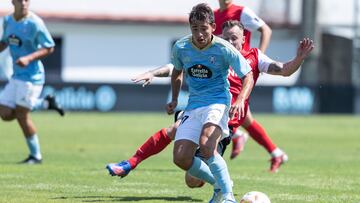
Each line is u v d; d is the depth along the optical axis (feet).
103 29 335.88
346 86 289.94
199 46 75.25
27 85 116.67
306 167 120.98
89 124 216.54
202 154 75.05
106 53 336.90
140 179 100.01
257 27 103.91
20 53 117.39
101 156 133.39
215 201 77.05
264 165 124.06
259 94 283.38
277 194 88.43
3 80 268.00
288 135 190.49
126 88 279.08
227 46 74.95
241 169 116.78
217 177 73.87
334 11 334.03
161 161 127.34
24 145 152.15
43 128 199.52
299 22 337.11
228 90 76.95
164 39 340.59
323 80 331.77
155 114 271.90
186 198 83.82
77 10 339.36
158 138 83.66
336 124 233.35
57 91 274.77
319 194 89.04
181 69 79.20
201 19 73.26
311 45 80.07
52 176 101.19
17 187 90.02
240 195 87.56
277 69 83.82
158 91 281.13
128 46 338.13
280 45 342.85
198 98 76.02
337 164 126.21
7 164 115.85
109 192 87.20
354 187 95.86
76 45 335.26
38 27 115.44
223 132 75.00
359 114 290.97
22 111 117.08
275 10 340.59
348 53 334.03
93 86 277.03
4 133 181.88
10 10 328.70
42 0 338.34
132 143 161.38
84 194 85.30
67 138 171.12
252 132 112.78
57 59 335.67
